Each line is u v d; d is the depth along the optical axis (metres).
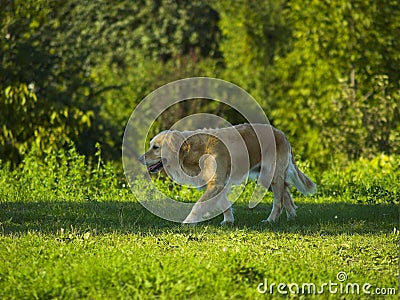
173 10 37.59
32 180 19.53
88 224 13.94
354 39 27.05
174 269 9.99
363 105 25.92
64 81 25.80
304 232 13.84
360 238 13.24
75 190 19.02
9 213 14.84
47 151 20.62
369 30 27.03
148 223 14.54
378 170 22.83
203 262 10.54
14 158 24.39
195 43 38.34
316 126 27.50
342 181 21.84
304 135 28.42
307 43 28.00
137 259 10.78
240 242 12.48
